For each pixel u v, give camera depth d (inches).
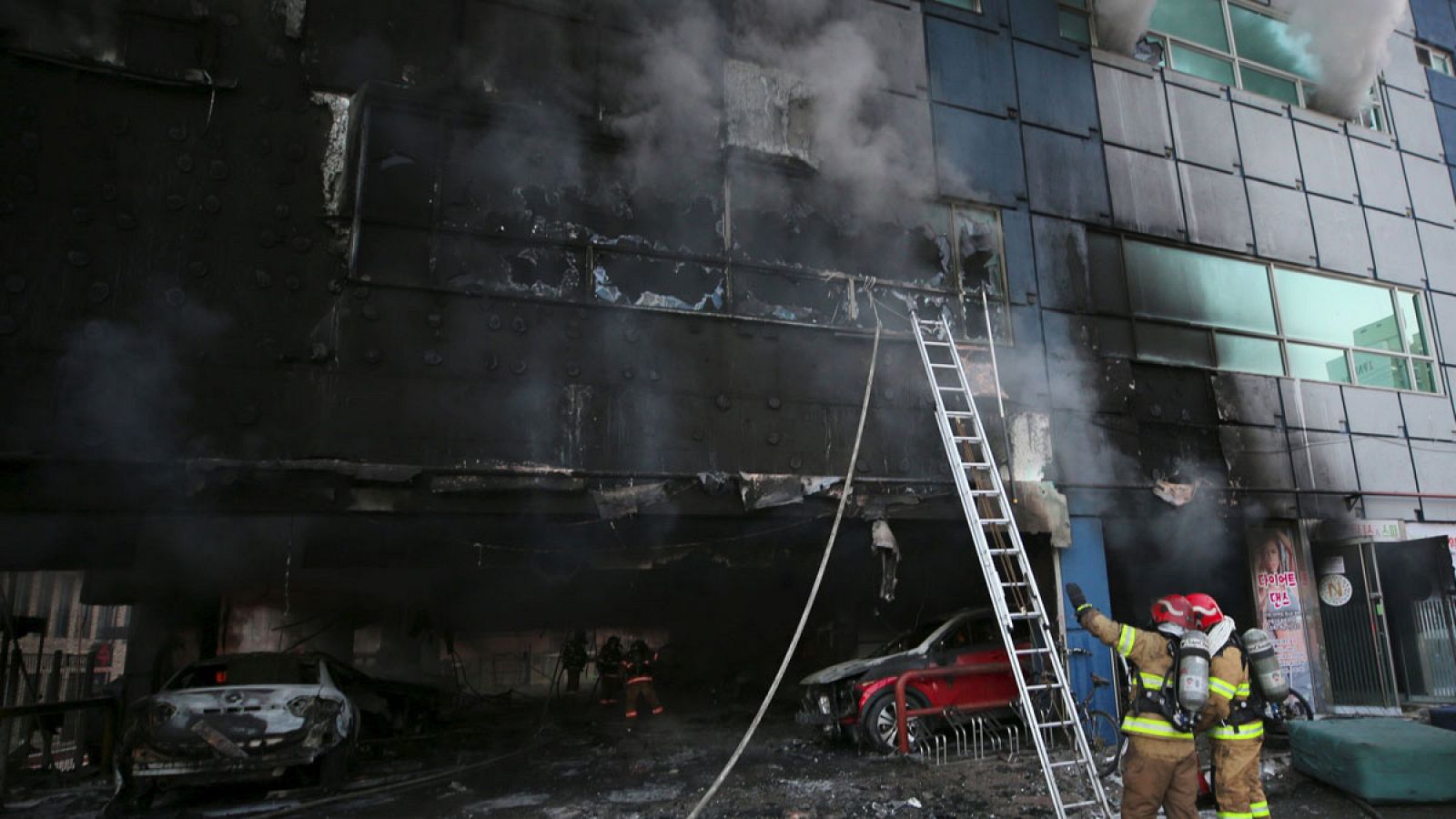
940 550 425.1
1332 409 440.5
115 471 229.3
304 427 249.6
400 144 280.5
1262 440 417.7
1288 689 191.9
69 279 235.5
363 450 253.9
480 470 263.6
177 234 249.0
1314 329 454.0
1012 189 386.3
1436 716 305.6
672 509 287.4
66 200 239.8
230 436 241.6
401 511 255.0
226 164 258.4
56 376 228.8
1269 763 296.2
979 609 360.8
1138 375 397.1
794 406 316.5
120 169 246.8
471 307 277.6
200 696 266.7
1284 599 406.0
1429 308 491.8
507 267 286.4
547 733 421.4
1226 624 187.0
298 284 258.4
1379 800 240.5
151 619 404.5
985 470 335.6
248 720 264.7
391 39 286.5
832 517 316.8
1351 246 476.1
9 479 221.0
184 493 232.8
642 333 299.3
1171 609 186.1
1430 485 454.3
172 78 256.2
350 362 258.5
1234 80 477.1
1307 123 486.6
